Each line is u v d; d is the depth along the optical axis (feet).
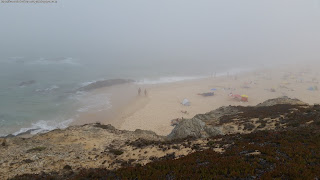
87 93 204.33
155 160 52.95
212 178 34.24
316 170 33.27
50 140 73.92
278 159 38.47
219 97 209.05
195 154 47.78
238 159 39.83
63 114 156.15
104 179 41.98
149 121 152.46
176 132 84.33
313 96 201.16
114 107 175.22
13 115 149.07
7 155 61.16
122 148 66.39
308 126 60.85
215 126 87.86
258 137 54.65
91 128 87.97
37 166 54.90
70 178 46.37
